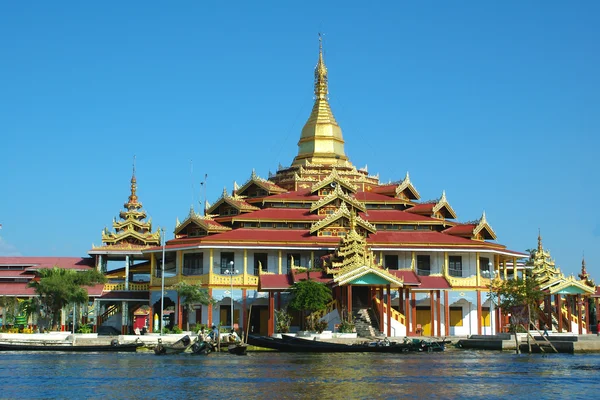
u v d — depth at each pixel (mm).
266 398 50406
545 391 53469
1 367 68500
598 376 61250
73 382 58312
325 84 131500
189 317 105625
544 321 108812
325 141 127625
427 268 108250
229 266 104562
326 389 53938
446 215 117625
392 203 117688
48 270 101250
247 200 117062
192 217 107188
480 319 107750
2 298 107000
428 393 52312
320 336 89000
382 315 95000
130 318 113188
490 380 58656
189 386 55750
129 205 121812
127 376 61594
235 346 82500
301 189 119812
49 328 100438
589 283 113000
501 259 118062
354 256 95938
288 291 97938
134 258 121750
